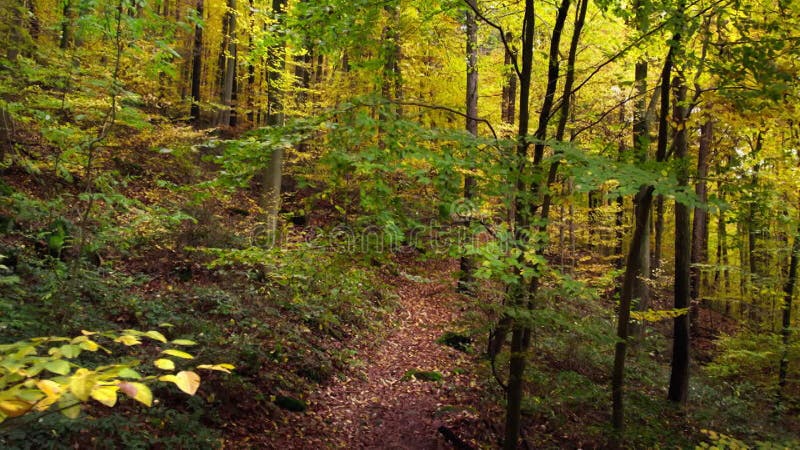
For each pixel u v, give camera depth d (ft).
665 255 67.10
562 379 24.18
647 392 28.22
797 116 16.48
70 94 20.48
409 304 39.29
